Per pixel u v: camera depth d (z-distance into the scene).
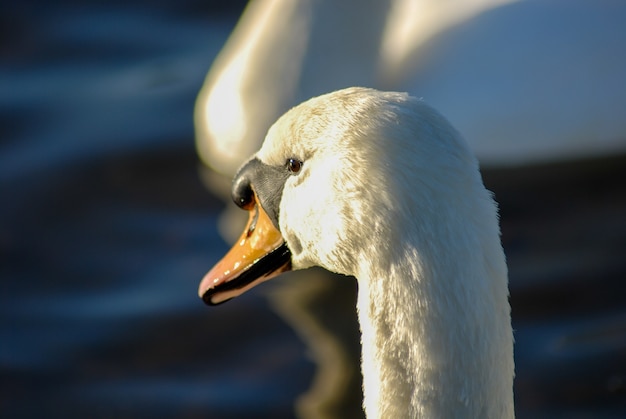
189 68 14.99
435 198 5.58
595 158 13.98
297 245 6.53
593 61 14.31
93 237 12.21
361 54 13.71
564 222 12.27
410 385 5.71
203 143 13.62
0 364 10.59
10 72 14.95
